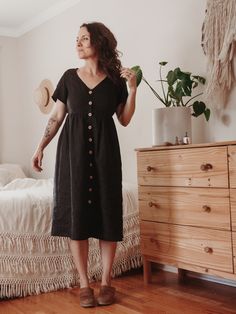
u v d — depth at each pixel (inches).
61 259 86.7
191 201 75.8
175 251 79.7
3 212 80.7
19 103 171.5
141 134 111.6
